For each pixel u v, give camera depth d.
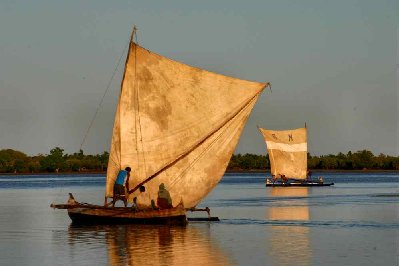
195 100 133.88
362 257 93.81
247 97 134.00
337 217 147.88
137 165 133.38
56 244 107.94
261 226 130.00
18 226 134.50
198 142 133.88
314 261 91.12
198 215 156.12
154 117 133.62
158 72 133.50
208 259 92.88
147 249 101.50
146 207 133.38
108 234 118.38
